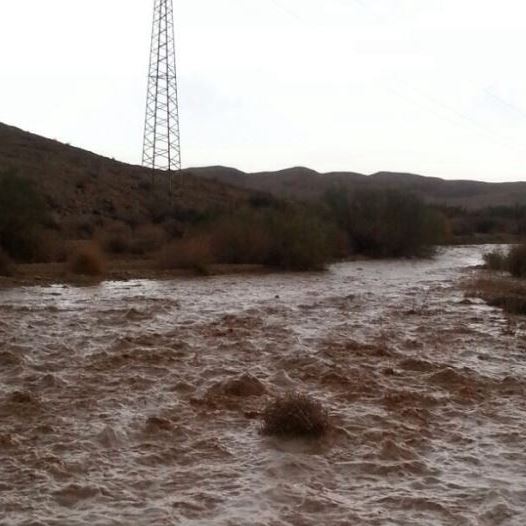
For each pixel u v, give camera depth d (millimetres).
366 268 30953
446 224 53344
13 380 9578
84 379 9648
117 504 5551
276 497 5734
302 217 31344
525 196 142375
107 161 63969
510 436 7512
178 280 23703
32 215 27375
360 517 5379
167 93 56688
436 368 10719
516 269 27406
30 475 6098
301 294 20328
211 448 6930
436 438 7480
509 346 12672
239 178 152625
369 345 12258
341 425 7715
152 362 10711
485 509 5582
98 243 30578
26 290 19609
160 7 55250
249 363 10883
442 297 20047
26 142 61031
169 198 54375
